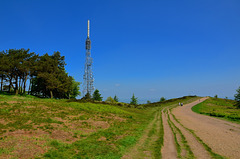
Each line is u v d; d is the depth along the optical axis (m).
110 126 19.81
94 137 14.38
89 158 9.68
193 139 15.30
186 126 23.23
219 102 100.81
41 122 16.00
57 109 24.16
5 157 8.41
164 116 36.59
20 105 22.27
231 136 16.92
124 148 12.06
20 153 9.11
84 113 25.31
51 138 12.44
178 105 78.19
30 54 51.34
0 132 11.85
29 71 49.81
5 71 45.38
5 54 48.19
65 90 55.81
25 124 14.51
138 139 14.94
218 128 21.86
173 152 11.42
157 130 19.66
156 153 11.10
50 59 56.03
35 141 11.19
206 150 11.93
